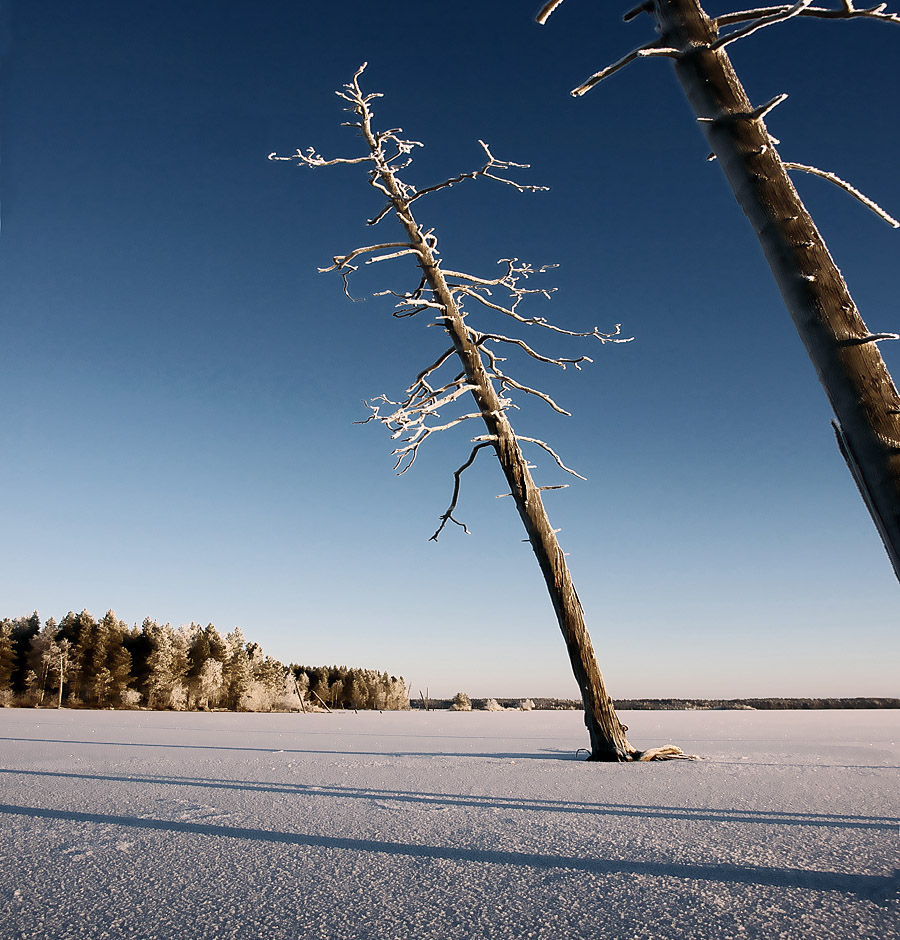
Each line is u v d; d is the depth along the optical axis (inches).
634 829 126.8
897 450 63.2
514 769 245.3
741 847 109.1
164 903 81.5
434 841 117.4
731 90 81.9
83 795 178.7
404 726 693.9
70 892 86.7
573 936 68.5
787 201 75.6
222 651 2679.6
